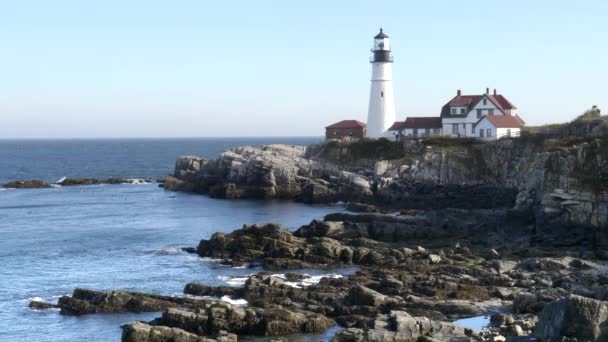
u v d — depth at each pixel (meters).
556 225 85.12
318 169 142.25
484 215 95.56
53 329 56.03
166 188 160.38
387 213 108.94
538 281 62.91
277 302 58.25
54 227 106.50
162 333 49.72
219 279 70.62
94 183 177.12
